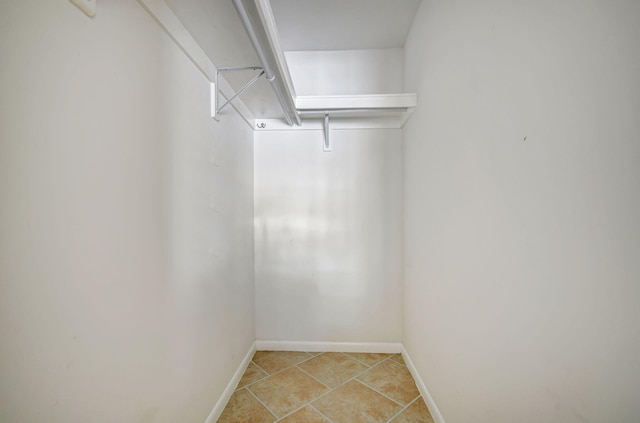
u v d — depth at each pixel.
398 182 2.58
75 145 0.73
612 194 0.60
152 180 1.06
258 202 2.66
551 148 0.77
